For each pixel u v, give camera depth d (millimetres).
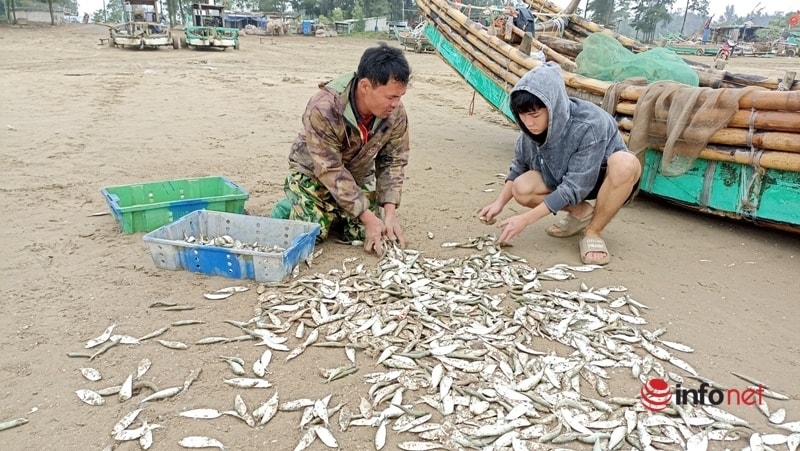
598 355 2746
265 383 2490
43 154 6531
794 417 2348
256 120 9211
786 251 4125
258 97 11852
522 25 8031
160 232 3590
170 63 19500
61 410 2299
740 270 3777
